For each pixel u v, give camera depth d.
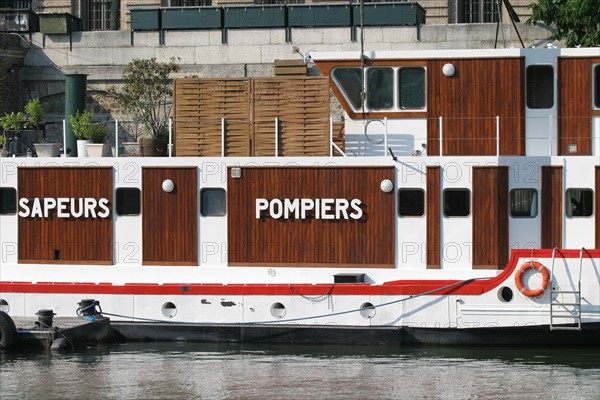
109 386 48.50
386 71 57.94
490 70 57.31
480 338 54.50
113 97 86.56
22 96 88.00
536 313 53.62
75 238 58.09
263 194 56.75
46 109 88.00
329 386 48.25
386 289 54.81
